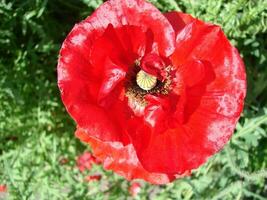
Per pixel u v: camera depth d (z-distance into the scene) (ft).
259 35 0.72
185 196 0.79
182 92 0.49
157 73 0.50
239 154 0.68
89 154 0.84
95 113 0.48
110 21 0.49
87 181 0.84
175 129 0.50
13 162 0.75
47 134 0.83
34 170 0.80
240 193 0.70
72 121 0.84
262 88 0.69
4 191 0.87
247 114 0.70
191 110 0.50
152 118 0.50
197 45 0.49
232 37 0.68
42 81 0.80
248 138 0.70
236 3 0.63
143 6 0.48
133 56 0.52
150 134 0.51
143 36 0.50
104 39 0.47
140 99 0.52
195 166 0.49
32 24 0.73
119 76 0.49
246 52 0.71
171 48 0.50
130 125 0.51
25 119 0.81
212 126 0.49
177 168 0.49
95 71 0.49
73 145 0.84
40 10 0.67
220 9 0.67
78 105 0.48
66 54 0.49
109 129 0.48
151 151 0.50
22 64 0.76
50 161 0.81
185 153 0.49
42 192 0.80
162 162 0.49
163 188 0.86
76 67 0.48
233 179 0.75
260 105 0.75
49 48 0.75
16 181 0.78
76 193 0.83
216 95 0.49
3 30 0.74
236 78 0.48
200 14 0.66
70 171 0.83
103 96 0.49
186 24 0.50
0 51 0.78
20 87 0.77
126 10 0.49
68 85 0.48
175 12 0.51
